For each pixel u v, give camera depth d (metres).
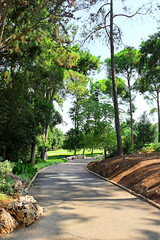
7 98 18.52
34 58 18.34
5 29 16.25
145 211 7.08
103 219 6.38
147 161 13.48
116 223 6.04
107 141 26.00
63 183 12.91
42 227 5.85
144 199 8.55
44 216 6.76
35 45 17.86
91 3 17.80
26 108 19.14
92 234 5.32
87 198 9.01
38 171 19.73
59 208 7.59
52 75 19.03
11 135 21.52
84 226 5.85
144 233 5.32
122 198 8.91
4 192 8.70
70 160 43.03
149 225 5.84
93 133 27.83
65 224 6.04
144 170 11.51
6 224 5.61
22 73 18.95
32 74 18.34
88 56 31.89
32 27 14.00
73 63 18.14
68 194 9.83
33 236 5.28
